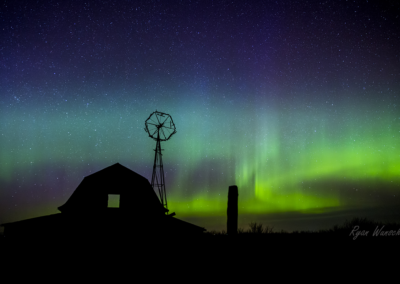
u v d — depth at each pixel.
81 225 11.92
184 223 12.80
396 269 9.55
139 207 13.80
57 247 11.09
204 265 9.88
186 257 10.47
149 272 9.45
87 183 14.20
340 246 11.79
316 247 11.59
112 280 8.90
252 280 8.83
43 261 10.35
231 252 10.80
